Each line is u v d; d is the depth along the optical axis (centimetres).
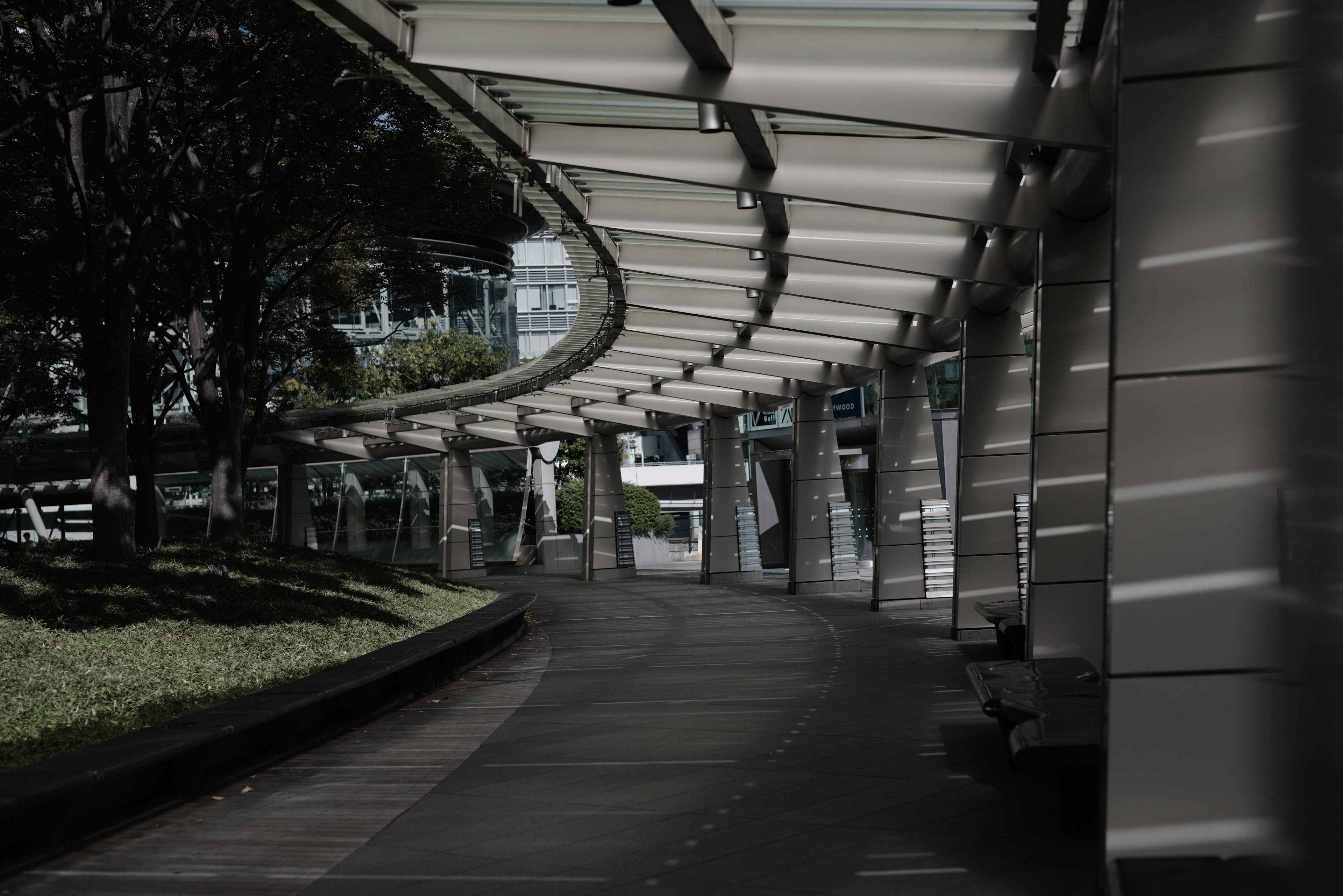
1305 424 433
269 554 2122
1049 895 460
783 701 1055
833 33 803
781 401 2994
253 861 563
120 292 1560
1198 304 437
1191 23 442
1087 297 1092
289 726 861
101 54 1216
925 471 2183
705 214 1329
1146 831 430
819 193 1060
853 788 670
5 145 1493
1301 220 436
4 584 1273
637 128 1057
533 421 3947
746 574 3366
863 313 1888
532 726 980
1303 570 431
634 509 5191
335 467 4991
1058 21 696
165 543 2091
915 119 805
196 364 2020
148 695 985
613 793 694
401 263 2373
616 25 801
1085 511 1097
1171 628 432
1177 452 436
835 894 473
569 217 1273
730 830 588
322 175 1639
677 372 2756
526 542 4994
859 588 2792
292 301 2450
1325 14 438
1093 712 620
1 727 808
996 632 1562
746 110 864
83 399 3828
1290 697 428
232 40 1420
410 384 4641
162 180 1532
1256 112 439
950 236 1317
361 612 1711
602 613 2470
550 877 518
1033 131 797
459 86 872
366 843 595
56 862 565
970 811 600
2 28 1284
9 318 2083
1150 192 440
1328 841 425
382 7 763
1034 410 1120
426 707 1137
